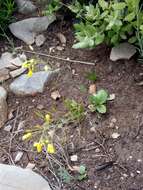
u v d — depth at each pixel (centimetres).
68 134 81
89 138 80
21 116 86
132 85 87
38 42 97
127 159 77
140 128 80
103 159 78
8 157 80
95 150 79
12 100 89
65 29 98
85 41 85
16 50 96
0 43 98
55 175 76
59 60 93
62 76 90
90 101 84
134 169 76
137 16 81
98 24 86
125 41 90
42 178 73
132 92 85
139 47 89
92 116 83
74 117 83
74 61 92
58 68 92
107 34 88
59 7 96
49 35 98
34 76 89
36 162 79
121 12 83
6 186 71
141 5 83
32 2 103
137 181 74
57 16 100
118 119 82
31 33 99
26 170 74
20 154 80
